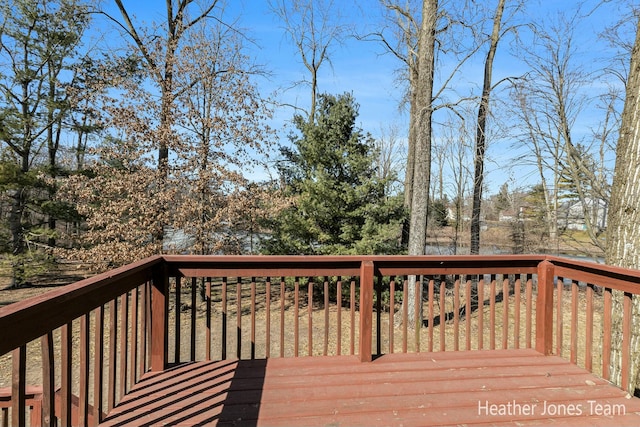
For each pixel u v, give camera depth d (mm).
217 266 2754
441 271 2988
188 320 8328
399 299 8344
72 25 10922
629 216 3049
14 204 11164
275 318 8492
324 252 8648
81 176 7645
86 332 1711
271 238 9523
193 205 7887
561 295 2980
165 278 2668
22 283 12000
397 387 2389
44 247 11141
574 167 9320
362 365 2729
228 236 8516
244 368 2656
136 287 2348
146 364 2740
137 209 7812
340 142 9453
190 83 8375
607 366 2561
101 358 1896
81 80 11188
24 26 10781
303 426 1934
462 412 2094
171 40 8570
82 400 1701
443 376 2561
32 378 5512
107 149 7637
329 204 8742
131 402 2150
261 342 6820
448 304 9258
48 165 11398
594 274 2658
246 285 12039
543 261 3076
